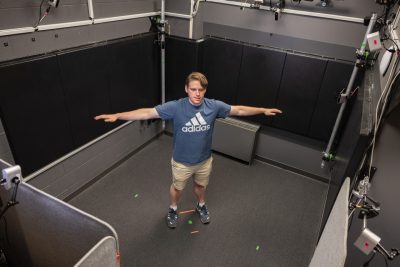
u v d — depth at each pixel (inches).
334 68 99.7
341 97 94.2
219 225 96.7
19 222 48.2
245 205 106.4
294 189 116.6
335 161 100.2
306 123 112.2
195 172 84.7
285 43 109.8
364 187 47.9
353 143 59.3
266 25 110.8
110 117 72.6
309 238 93.8
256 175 123.9
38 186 89.6
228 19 117.6
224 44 116.9
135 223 95.3
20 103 75.9
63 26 84.9
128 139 125.7
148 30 121.1
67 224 41.3
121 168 122.3
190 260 84.0
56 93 84.9
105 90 102.4
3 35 70.9
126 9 107.3
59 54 82.4
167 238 90.6
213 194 111.0
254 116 122.6
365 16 93.0
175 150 79.1
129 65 110.2
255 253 87.5
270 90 114.3
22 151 80.3
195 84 69.7
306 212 104.7
